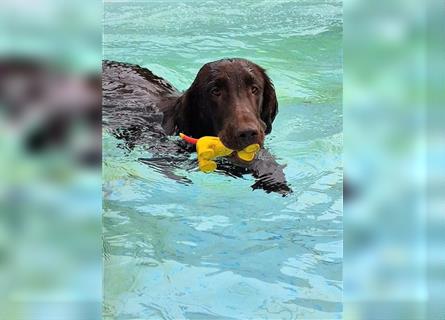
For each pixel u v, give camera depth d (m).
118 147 1.72
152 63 2.13
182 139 1.73
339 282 1.31
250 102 1.63
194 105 1.71
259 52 2.23
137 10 2.54
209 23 2.44
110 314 1.23
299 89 2.03
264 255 1.39
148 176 1.64
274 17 2.50
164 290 1.30
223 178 1.65
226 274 1.34
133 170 1.65
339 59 2.21
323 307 1.26
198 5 2.59
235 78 1.64
